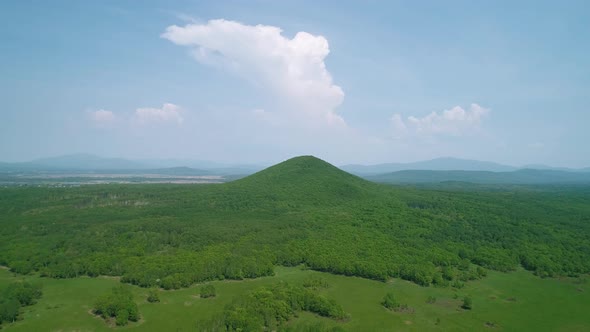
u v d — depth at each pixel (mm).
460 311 80250
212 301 80938
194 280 90188
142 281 87875
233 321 67750
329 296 85500
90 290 85375
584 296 89688
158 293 84562
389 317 76188
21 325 69312
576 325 75062
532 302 85875
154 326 70000
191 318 73062
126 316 70750
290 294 79438
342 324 72688
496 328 73188
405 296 86938
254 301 75375
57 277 91938
